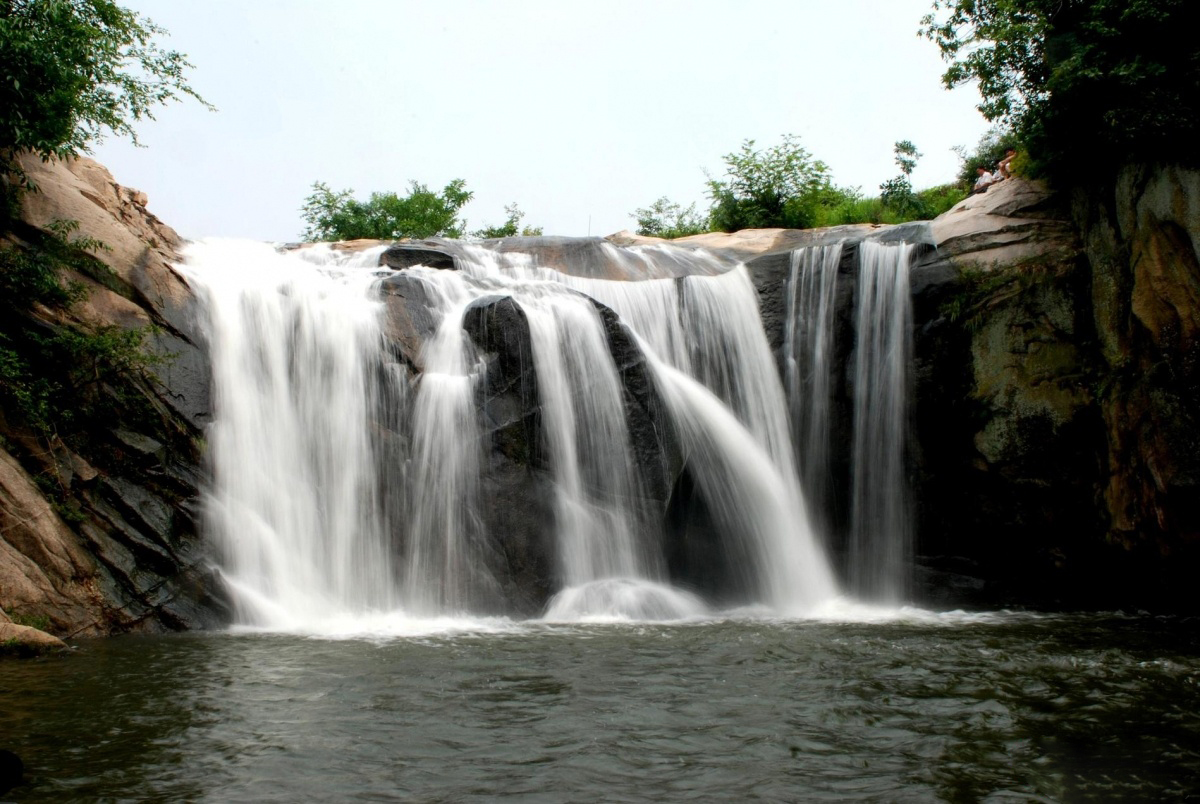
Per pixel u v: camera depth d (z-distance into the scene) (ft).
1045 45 51.42
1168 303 45.78
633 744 21.81
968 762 20.95
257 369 43.34
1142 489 47.06
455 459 44.14
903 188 100.63
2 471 34.53
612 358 48.44
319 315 45.03
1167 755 21.52
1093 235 50.67
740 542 50.55
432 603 42.01
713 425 51.62
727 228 96.94
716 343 55.72
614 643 34.32
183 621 36.58
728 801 18.49
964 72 57.00
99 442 38.34
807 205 95.50
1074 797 18.99
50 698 24.89
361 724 23.00
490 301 46.75
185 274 43.91
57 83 40.63
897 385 53.93
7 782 18.62
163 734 21.88
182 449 40.29
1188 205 44.60
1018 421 51.01
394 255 59.47
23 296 38.78
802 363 56.03
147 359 39.63
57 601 34.01
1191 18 45.29
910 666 30.48
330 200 111.24
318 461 43.21
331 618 40.06
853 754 21.39
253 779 19.16
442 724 23.12
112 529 36.91
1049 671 29.94
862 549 54.03
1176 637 37.68
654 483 47.03
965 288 52.75
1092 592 50.98
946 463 53.57
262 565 40.24
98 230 42.11
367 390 44.80
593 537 45.47
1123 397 47.98
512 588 42.83
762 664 30.50
